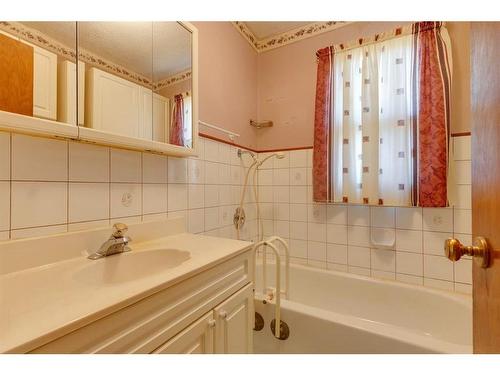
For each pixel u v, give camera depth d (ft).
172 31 4.26
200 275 2.70
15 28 2.49
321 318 3.97
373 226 5.97
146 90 3.81
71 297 1.94
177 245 3.60
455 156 5.12
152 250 3.41
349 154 5.91
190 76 4.56
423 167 5.05
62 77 2.83
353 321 3.84
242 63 6.93
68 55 2.90
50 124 2.61
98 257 2.98
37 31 2.65
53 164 2.87
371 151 5.60
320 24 6.73
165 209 4.36
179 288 2.43
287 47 7.24
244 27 7.00
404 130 5.28
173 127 4.22
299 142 7.01
